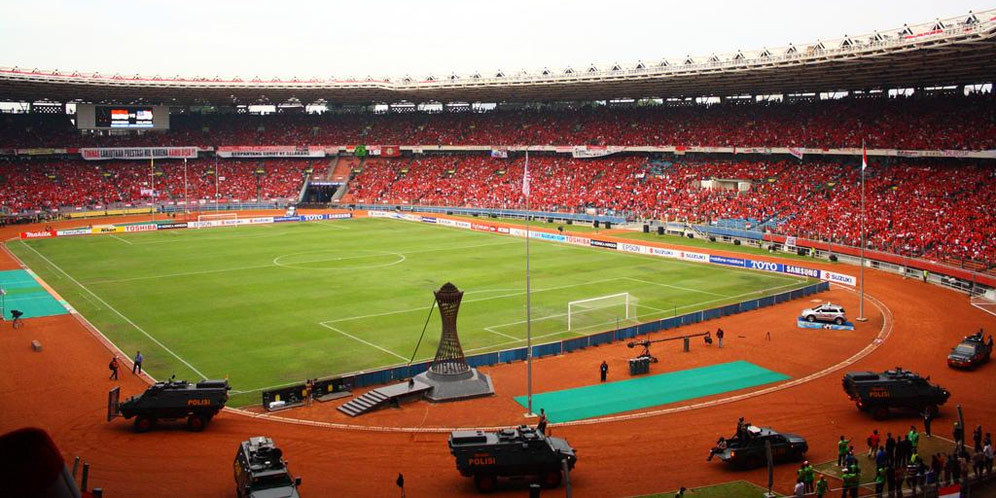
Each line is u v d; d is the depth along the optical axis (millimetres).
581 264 97812
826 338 62594
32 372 53000
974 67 100125
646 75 126062
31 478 5258
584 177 150875
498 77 149250
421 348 59375
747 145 132625
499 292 80000
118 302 74875
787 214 115000
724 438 38656
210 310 71625
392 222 146000
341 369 54250
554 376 53156
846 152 118688
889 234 98875
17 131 157500
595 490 35219
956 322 67312
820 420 44438
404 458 39281
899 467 35594
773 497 33875
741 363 55969
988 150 101188
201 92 153125
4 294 77625
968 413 45062
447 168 170000
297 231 131500
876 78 114688
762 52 109375
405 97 169875
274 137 177125
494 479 35344
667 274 90625
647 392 49688
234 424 44031
